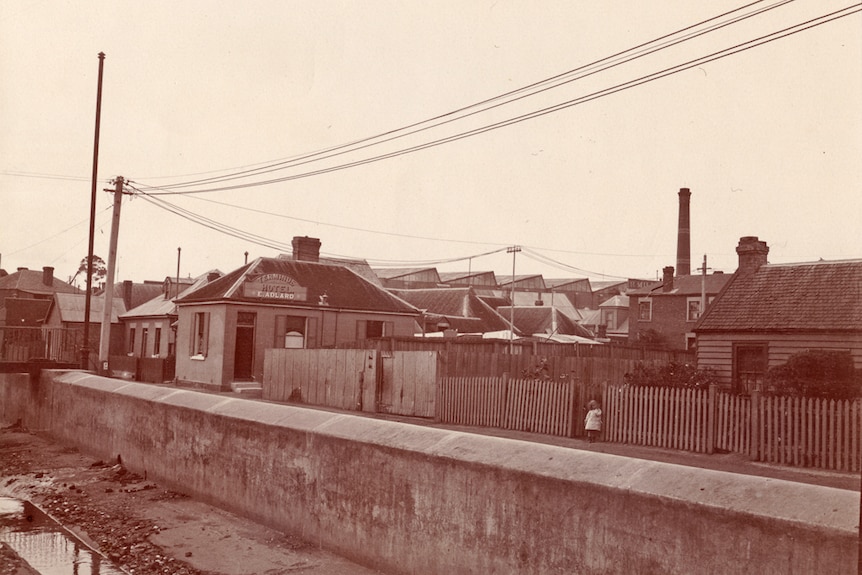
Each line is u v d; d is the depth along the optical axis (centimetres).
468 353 2214
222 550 703
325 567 642
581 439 1798
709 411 1602
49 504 916
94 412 1263
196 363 3247
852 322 2023
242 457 827
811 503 364
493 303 6956
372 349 2369
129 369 3794
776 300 2253
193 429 933
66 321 4800
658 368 2000
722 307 2347
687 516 402
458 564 543
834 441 1409
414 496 588
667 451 1623
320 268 3644
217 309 3139
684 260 5741
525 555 491
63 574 646
